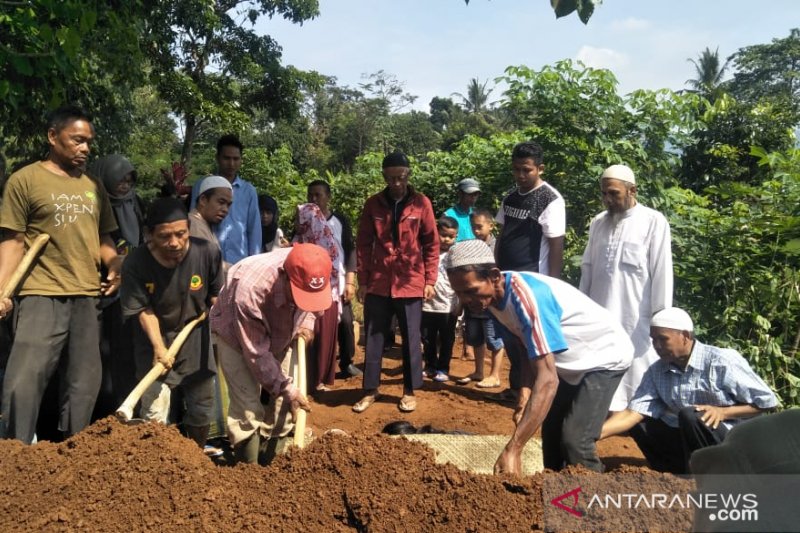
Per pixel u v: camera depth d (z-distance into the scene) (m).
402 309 5.61
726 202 7.68
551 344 2.98
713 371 3.92
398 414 5.67
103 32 6.03
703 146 12.31
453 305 6.71
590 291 4.89
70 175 3.90
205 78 19.52
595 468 3.37
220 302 3.53
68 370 3.92
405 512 2.45
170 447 2.76
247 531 2.38
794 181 6.02
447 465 2.66
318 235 6.07
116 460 2.67
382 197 5.62
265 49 20.55
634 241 4.60
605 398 3.38
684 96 7.24
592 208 7.45
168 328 3.78
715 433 3.78
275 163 16.02
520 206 5.45
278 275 3.34
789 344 5.79
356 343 8.70
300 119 39.31
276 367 3.36
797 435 1.14
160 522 2.40
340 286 6.23
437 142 52.88
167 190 5.53
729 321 5.89
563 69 7.38
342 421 5.47
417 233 5.57
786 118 12.93
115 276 4.06
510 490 2.55
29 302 3.74
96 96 11.10
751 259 5.94
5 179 4.61
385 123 50.53
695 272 6.01
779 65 49.62
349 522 2.49
